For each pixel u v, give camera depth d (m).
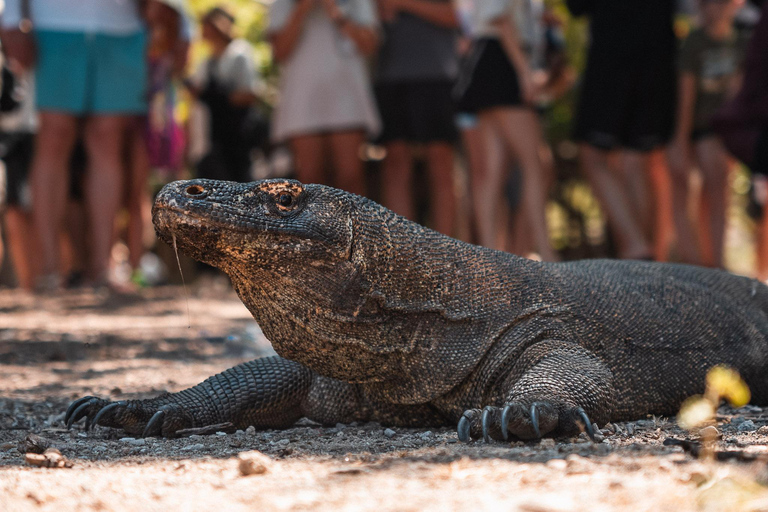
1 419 6.49
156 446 5.40
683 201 15.53
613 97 13.82
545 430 5.03
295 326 5.54
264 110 25.61
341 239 5.44
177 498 3.96
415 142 15.85
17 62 14.86
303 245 5.32
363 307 5.54
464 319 5.82
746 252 33.81
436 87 15.69
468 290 5.89
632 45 13.70
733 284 7.28
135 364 9.62
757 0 13.66
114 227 15.88
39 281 15.98
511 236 18.09
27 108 17.08
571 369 5.54
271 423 6.18
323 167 16.02
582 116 14.11
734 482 3.66
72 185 18.25
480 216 14.34
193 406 5.91
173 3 15.49
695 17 15.41
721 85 15.22
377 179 22.17
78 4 14.80
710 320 6.74
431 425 6.08
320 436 5.77
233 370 6.19
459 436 4.98
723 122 12.69
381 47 15.73
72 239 18.72
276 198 5.33
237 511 3.74
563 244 29.56
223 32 19.00
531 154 13.84
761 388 6.95
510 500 3.62
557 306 6.11
